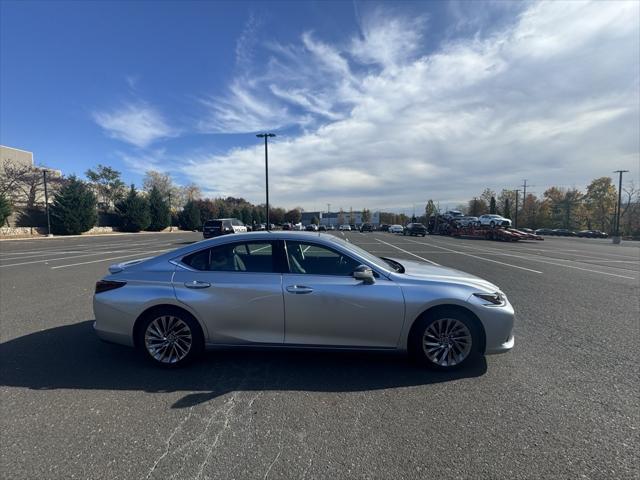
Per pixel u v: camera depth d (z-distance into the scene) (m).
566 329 5.02
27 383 3.37
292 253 3.83
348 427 2.65
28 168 45.25
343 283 3.59
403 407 2.94
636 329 5.03
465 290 3.60
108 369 3.68
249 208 101.62
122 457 2.31
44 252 18.36
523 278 9.68
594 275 10.34
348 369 3.66
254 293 3.60
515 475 2.15
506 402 3.02
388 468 2.21
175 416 2.80
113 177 56.19
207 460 2.28
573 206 75.94
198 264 3.83
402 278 3.67
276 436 2.54
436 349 3.60
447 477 2.13
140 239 32.88
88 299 6.96
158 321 3.71
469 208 92.94
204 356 4.01
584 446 2.43
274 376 3.51
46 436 2.54
